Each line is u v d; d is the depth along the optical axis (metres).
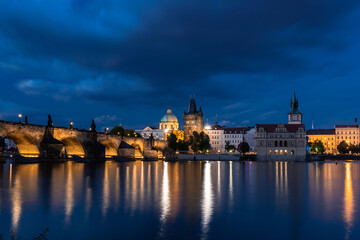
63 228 27.55
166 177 70.50
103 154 146.12
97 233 26.38
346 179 69.12
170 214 32.34
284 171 97.12
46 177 63.03
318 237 25.98
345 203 38.81
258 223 29.61
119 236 25.72
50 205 35.75
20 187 48.72
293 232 27.16
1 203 36.62
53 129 118.69
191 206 36.19
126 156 168.38
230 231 27.23
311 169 109.12
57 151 115.19
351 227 28.61
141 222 29.41
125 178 65.50
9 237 25.11
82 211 33.12
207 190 48.94
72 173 73.44
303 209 35.28
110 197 41.06
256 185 56.47
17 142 112.44
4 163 101.69
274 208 35.75
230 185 56.09
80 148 139.25
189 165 137.12
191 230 27.36
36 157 110.56
